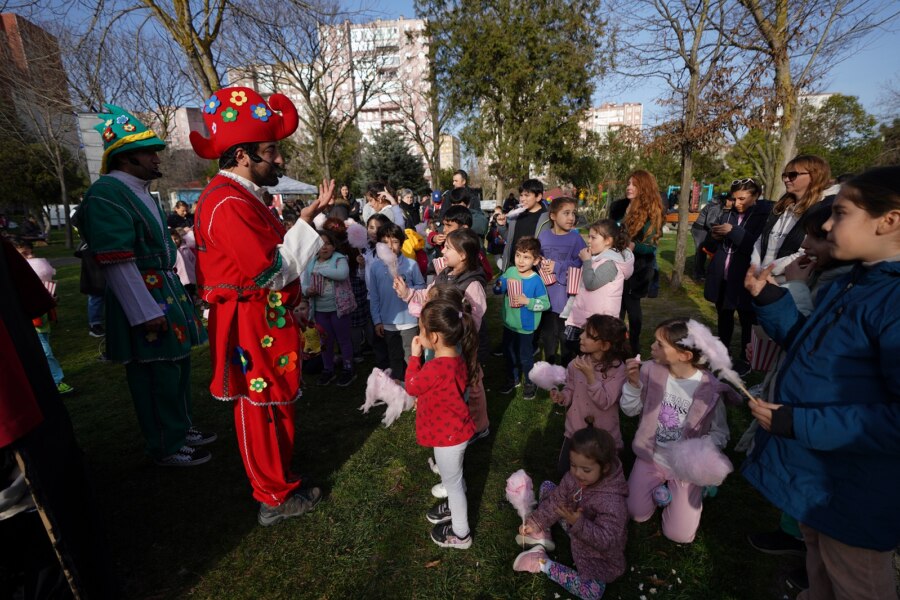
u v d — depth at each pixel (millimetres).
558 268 4148
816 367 1489
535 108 21125
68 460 1780
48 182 23344
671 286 8008
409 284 4051
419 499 2742
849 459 1410
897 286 1323
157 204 2957
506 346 4070
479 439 3320
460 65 21281
